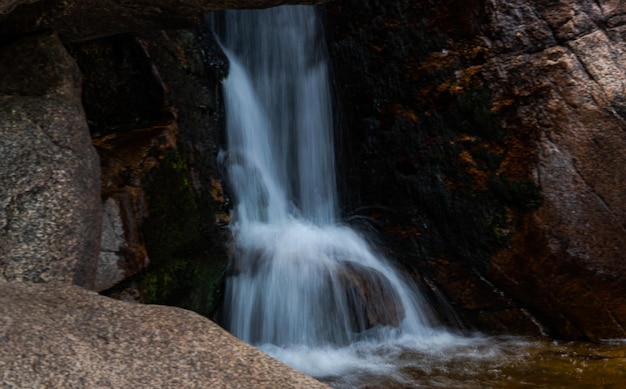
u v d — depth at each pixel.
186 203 6.49
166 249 6.19
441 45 6.98
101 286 5.60
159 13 5.29
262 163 7.78
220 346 3.16
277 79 8.02
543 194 6.46
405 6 7.16
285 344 6.47
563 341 6.72
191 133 7.00
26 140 4.68
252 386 2.93
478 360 6.25
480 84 6.76
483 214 6.82
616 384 5.60
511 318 6.96
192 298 6.19
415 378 5.80
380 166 7.51
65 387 2.79
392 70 7.30
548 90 6.46
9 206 4.45
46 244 4.45
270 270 6.67
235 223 7.25
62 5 5.17
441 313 7.14
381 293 6.81
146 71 6.86
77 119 4.99
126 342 3.12
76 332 3.15
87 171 4.86
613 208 6.38
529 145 6.53
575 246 6.43
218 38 7.77
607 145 6.36
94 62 6.80
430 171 7.12
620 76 6.39
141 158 6.21
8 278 4.29
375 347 6.57
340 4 7.61
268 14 7.95
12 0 4.39
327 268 6.77
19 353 2.93
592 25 6.47
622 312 6.55
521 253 6.66
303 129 8.02
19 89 5.04
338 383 5.72
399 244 7.36
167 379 2.93
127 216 5.83
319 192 7.96
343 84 7.70
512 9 6.62
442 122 7.01
